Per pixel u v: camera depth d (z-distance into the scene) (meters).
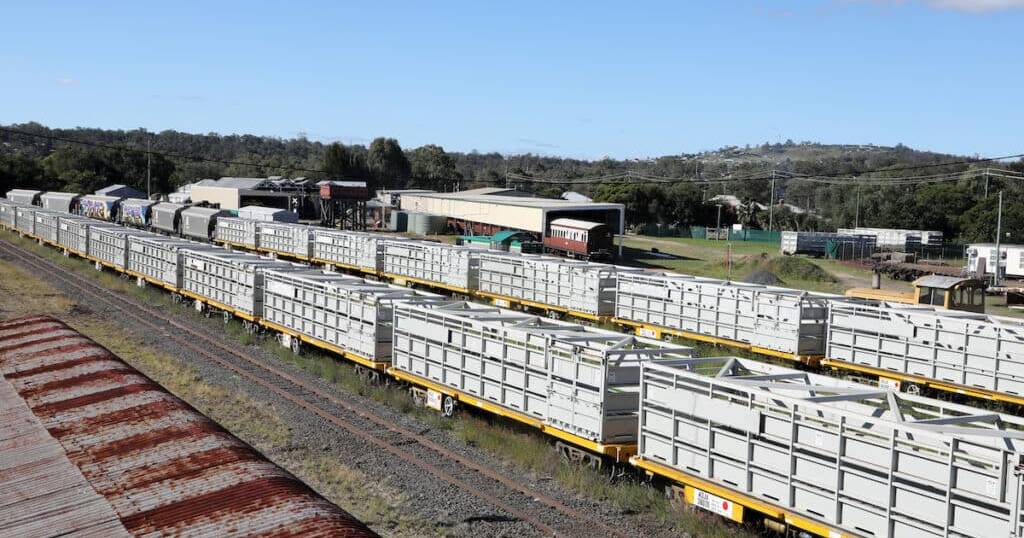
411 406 20.08
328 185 92.12
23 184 123.75
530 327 18.56
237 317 31.45
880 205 124.19
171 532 7.88
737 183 168.50
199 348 27.12
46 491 8.98
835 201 142.75
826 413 11.13
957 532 9.80
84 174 131.38
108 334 29.17
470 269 39.69
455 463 16.38
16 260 53.59
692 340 28.50
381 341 21.77
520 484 15.20
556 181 151.50
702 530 12.82
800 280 62.22
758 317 25.81
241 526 7.91
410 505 14.08
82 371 13.96
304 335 25.50
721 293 27.11
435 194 108.69
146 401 12.07
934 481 10.08
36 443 10.50
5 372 14.04
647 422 13.97
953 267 78.25
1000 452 9.48
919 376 22.44
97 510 8.45
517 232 78.44
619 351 14.74
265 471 9.34
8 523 8.18
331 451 16.91
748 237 108.00
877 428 10.73
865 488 10.77
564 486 15.06
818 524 11.14
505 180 162.12
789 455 11.61
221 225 69.38
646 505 14.18
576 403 15.19
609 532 13.09
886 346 23.23
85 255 51.50
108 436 10.62
